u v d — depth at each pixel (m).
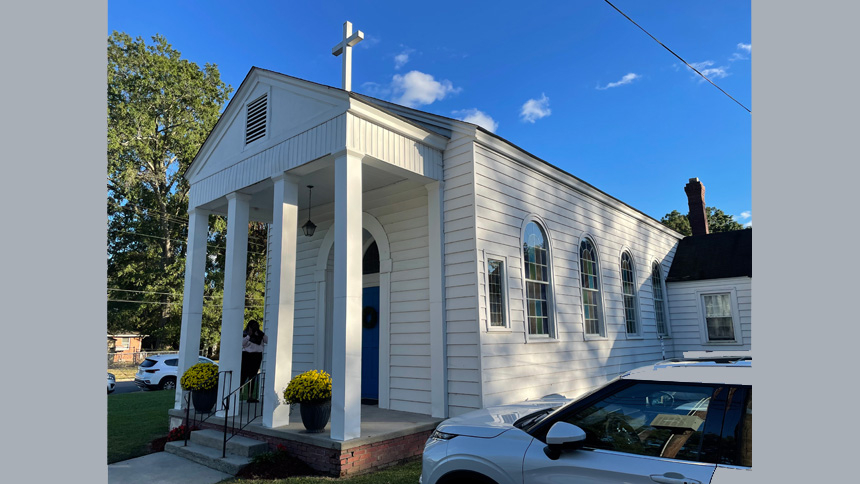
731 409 2.72
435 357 8.04
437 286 8.22
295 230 7.74
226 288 8.38
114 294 29.62
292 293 7.46
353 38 7.84
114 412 11.55
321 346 10.59
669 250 17.22
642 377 3.15
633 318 13.70
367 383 10.01
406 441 6.82
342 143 6.91
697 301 15.85
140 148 29.23
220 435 7.34
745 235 16.83
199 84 32.31
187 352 9.15
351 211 6.76
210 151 9.59
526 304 9.02
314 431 6.59
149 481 6.03
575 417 3.23
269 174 8.00
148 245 30.36
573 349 10.29
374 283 10.39
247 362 9.14
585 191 11.86
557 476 2.96
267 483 5.72
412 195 9.20
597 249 12.14
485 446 3.36
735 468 2.51
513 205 9.12
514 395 8.23
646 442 2.89
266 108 8.38
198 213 9.73
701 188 19.05
